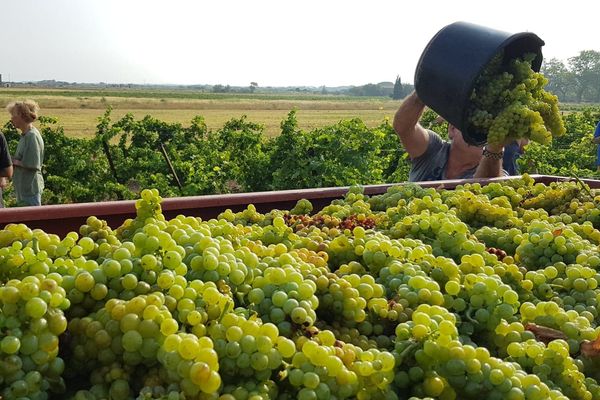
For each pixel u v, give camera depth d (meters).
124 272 1.78
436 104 4.86
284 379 1.63
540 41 4.82
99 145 16.42
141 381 1.61
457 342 1.80
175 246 1.95
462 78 4.56
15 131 17.14
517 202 4.10
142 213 2.46
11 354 1.49
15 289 1.54
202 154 16.70
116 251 1.85
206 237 2.06
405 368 1.83
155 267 1.82
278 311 1.82
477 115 4.70
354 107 105.56
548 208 4.02
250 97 146.75
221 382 1.55
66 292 1.72
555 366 1.98
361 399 1.69
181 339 1.51
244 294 1.96
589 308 2.47
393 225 3.27
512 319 2.25
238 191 15.97
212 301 1.70
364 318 2.05
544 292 2.54
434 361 1.80
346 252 2.62
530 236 2.91
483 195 3.89
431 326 1.85
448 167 6.83
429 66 4.76
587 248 2.90
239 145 17.03
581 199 3.89
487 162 5.80
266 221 3.33
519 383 1.81
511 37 4.54
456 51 4.66
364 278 2.19
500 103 4.77
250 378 1.60
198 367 1.43
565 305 2.51
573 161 19.39
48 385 1.55
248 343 1.58
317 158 14.56
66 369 1.65
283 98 150.38
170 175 15.88
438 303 2.15
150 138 17.81
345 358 1.71
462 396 1.82
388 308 2.09
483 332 2.19
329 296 2.03
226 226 2.57
